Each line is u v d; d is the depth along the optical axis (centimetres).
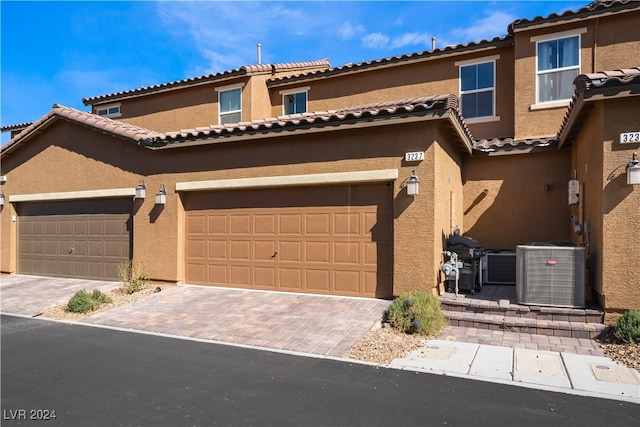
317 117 927
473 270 904
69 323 895
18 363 650
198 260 1152
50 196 1405
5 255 1512
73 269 1382
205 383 560
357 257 956
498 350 666
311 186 1009
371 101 1449
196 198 1159
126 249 1277
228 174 1089
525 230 1165
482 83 1312
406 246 887
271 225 1055
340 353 666
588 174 846
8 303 1105
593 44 1152
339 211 978
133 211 1250
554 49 1198
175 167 1169
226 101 1622
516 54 1230
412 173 884
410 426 441
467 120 1320
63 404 504
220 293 1056
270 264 1052
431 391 526
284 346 705
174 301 1013
